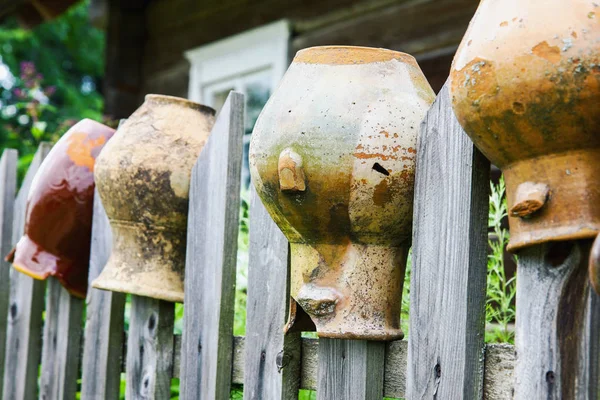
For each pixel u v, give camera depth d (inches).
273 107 61.7
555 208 47.5
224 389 76.9
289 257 71.7
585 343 48.8
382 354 63.5
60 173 92.6
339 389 64.4
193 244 79.7
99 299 93.4
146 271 80.0
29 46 562.9
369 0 168.1
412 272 59.7
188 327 80.2
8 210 113.9
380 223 59.8
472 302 56.2
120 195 79.4
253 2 196.5
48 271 93.0
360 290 60.5
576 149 46.8
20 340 109.7
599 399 48.4
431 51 154.6
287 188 59.1
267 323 72.7
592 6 46.1
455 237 57.0
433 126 58.9
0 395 112.7
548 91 46.1
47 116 373.1
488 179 57.2
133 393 86.1
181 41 216.2
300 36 183.5
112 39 225.6
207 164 78.7
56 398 100.3
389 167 58.9
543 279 50.9
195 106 83.0
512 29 47.8
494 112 48.5
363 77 60.6
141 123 81.0
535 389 50.9
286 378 70.4
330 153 58.5
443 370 57.2
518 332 52.3
